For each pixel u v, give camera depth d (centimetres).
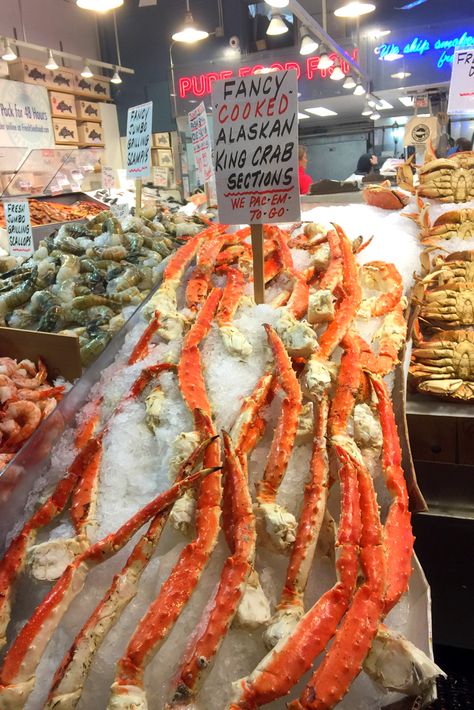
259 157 191
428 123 379
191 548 124
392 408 179
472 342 235
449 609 232
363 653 107
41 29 1134
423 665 109
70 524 150
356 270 213
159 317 206
